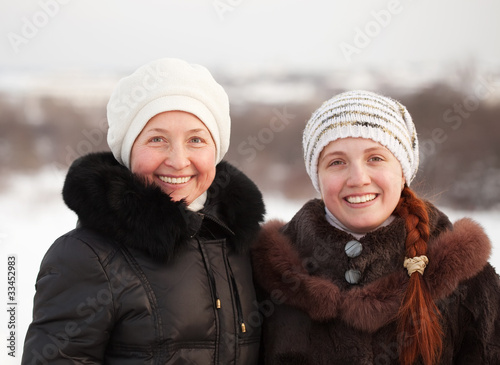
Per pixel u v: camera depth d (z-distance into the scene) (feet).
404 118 7.91
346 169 7.39
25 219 28.60
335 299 7.09
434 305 6.94
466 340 7.25
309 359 7.25
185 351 6.86
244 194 7.82
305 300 7.24
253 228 7.76
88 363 6.63
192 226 7.21
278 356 7.40
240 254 7.73
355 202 7.34
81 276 6.68
